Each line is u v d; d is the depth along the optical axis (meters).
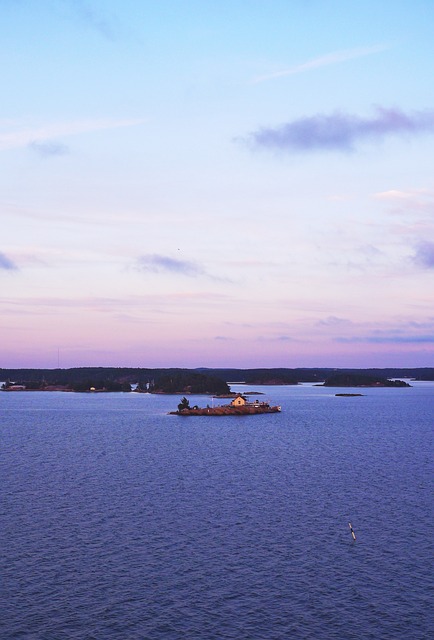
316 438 149.75
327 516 68.56
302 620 43.88
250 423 196.50
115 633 41.97
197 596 47.44
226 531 62.81
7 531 62.38
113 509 71.25
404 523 65.88
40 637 41.38
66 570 52.09
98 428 176.25
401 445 135.25
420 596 47.59
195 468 100.44
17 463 105.31
